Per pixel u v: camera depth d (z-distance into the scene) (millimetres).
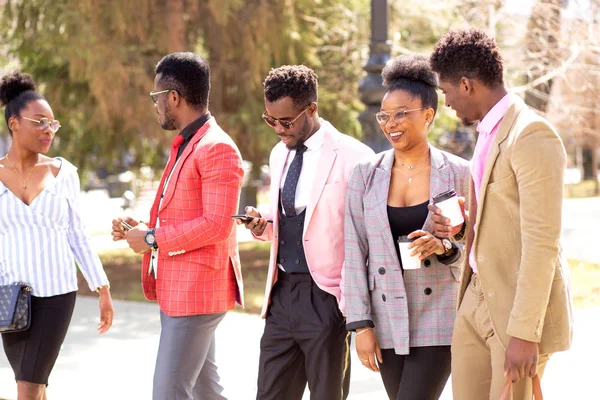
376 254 3707
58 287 4320
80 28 10477
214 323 4188
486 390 3336
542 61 11250
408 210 3684
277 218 4051
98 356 6953
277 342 4059
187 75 4102
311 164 4008
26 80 4391
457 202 3430
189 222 4004
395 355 3770
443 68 3182
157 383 4094
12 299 4148
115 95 10531
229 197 4004
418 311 3674
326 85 12180
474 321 3270
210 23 11297
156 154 12461
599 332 7086
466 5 11945
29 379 4273
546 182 2920
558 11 11367
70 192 4461
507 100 3117
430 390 3654
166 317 4145
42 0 10977
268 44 11078
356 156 3998
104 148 11797
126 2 10523
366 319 3697
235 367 6480
